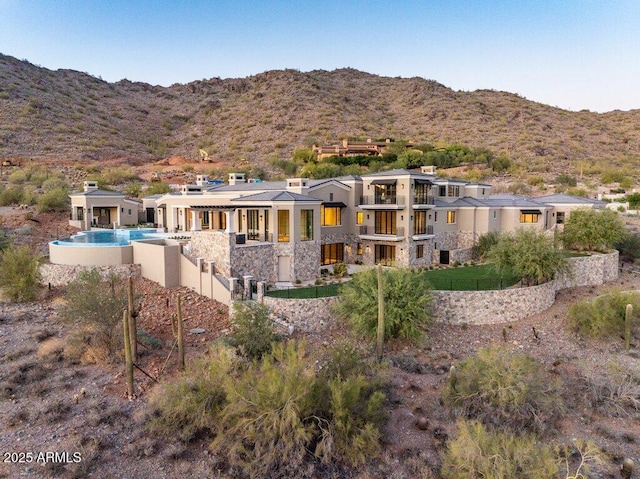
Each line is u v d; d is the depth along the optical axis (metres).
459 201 45.56
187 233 39.81
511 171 80.00
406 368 22.28
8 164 72.94
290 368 15.86
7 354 21.88
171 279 30.52
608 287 34.25
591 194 65.25
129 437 16.33
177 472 14.88
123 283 29.92
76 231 47.47
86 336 22.47
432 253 40.88
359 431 16.09
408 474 15.21
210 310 27.42
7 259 30.05
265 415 15.48
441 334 26.53
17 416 17.08
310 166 76.19
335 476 14.98
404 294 24.97
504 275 33.53
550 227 45.50
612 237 37.72
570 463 15.77
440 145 94.69
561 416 18.55
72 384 19.50
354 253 40.44
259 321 22.91
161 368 20.88
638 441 17.11
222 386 17.05
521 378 17.95
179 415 16.66
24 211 50.56
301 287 30.77
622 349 24.91
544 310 29.80
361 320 24.31
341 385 16.39
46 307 28.58
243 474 14.84
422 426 17.56
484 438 14.73
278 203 32.09
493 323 27.88
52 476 14.33
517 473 14.05
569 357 23.88
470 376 18.62
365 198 39.12
